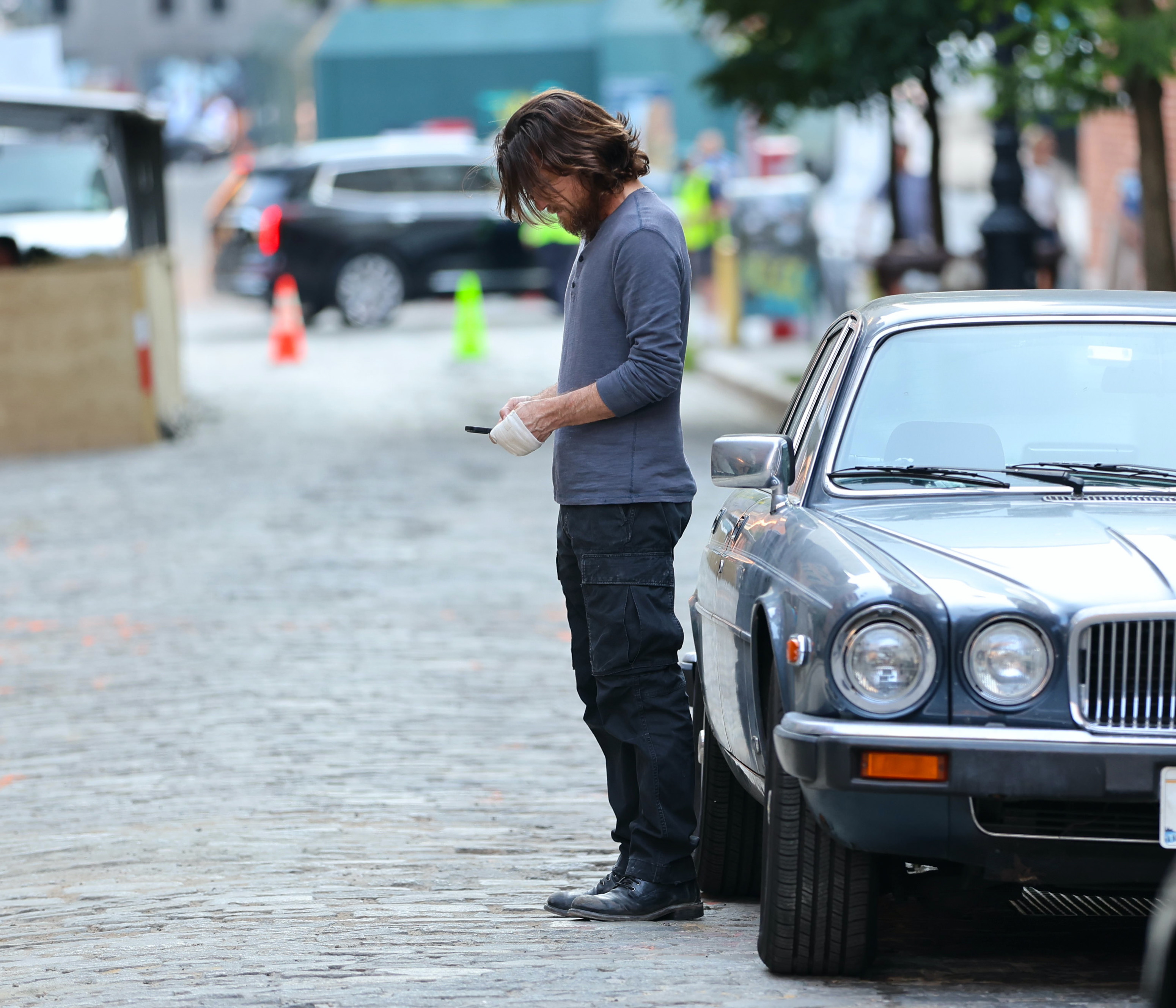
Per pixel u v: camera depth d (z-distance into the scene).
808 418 22.89
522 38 165.50
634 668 21.69
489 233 125.50
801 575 19.16
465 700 35.44
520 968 19.95
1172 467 20.97
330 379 97.75
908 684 17.75
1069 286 92.94
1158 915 13.91
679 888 22.14
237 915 22.88
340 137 166.75
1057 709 17.62
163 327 80.62
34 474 69.81
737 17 76.94
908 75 71.50
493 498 60.56
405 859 25.50
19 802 29.50
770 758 19.20
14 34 94.50
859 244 111.69
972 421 21.47
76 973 20.62
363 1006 18.69
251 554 51.47
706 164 129.62
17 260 81.38
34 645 41.38
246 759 31.39
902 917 22.08
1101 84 56.66
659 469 21.50
